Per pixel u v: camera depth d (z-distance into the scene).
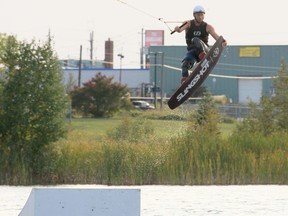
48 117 87.88
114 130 107.56
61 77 90.06
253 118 108.69
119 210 37.94
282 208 68.75
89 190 38.03
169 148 87.00
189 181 84.94
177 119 108.19
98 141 99.25
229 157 86.44
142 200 73.00
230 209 67.75
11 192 77.50
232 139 90.81
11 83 88.00
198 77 50.94
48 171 85.88
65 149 87.69
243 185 85.81
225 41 51.22
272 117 107.81
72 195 37.91
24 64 88.25
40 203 37.78
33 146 87.06
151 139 93.81
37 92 88.06
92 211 37.94
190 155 85.56
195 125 98.81
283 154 88.31
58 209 37.81
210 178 85.19
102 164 85.25
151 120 114.25
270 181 86.56
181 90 51.16
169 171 84.88
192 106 109.12
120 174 84.50
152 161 85.06
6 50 88.56
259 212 66.12
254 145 90.31
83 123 168.50
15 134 87.81
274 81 109.50
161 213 65.06
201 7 50.50
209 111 103.31
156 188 82.31
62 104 89.00
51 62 88.81
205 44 50.88
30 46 88.81
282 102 108.00
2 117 88.06
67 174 85.94
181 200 73.19
